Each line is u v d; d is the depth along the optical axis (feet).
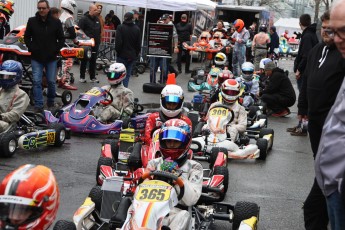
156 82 65.05
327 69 18.89
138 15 83.46
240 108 36.35
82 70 59.06
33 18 41.88
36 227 12.59
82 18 58.18
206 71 68.18
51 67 43.29
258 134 39.88
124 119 37.99
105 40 77.56
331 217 14.17
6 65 31.22
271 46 89.35
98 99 38.37
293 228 23.38
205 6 84.12
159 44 60.59
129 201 17.89
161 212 16.44
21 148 31.68
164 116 27.61
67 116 37.42
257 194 27.86
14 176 12.67
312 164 35.27
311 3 209.97
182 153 19.22
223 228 22.56
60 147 34.17
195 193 18.70
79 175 28.48
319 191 17.71
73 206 23.81
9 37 45.50
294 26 177.37
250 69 50.42
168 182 17.95
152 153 23.08
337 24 12.87
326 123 14.38
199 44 76.38
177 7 71.15
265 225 23.49
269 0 211.20
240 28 73.20
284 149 39.01
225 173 25.04
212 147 30.04
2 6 51.80
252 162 34.60
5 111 31.55
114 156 28.25
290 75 92.22
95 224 19.39
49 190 12.78
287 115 53.47
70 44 53.26
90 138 37.29
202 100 46.65
